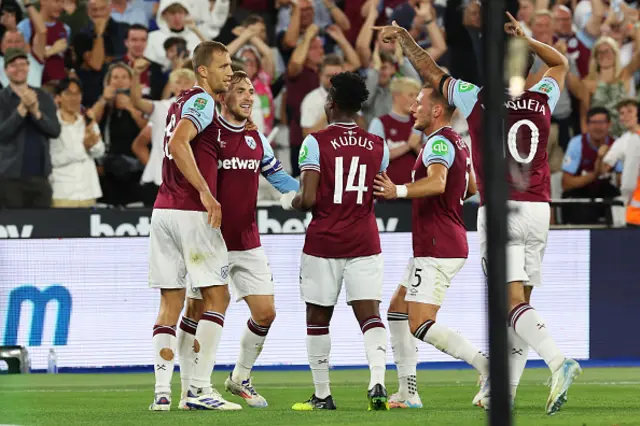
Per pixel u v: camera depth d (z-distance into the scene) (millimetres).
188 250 19047
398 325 20500
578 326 32219
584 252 32219
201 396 19656
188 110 18688
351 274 19688
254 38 34375
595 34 36781
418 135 32406
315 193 19484
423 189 18812
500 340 7770
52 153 31906
